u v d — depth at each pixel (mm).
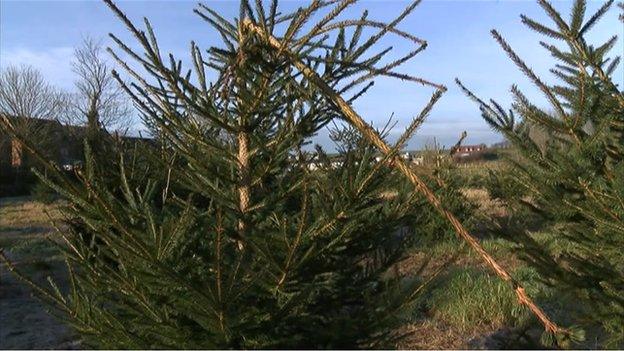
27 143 3053
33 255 11914
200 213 3475
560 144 4117
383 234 3568
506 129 4020
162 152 4086
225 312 2951
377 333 3711
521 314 6602
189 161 3672
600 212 3795
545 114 3986
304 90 3357
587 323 3887
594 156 3896
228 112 3508
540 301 5863
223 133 3754
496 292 7293
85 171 3271
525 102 3998
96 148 5191
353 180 3229
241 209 3490
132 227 3146
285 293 3066
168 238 2973
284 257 3086
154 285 3021
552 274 4047
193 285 2900
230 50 3510
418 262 8883
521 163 4285
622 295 3736
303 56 3189
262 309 3152
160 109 3404
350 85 3408
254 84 3293
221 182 3670
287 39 3000
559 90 3959
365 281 3648
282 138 3469
